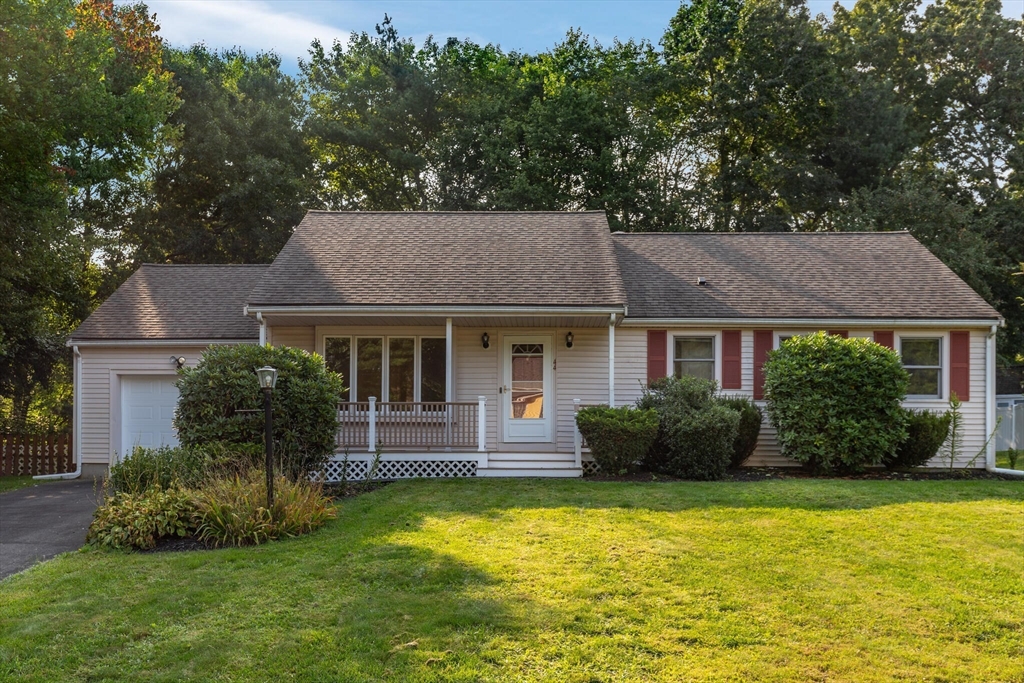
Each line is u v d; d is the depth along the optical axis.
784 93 29.02
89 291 24.61
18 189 15.25
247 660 4.72
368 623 5.27
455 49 35.50
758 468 13.68
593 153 27.34
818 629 5.12
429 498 10.16
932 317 13.87
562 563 6.62
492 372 14.60
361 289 13.27
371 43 32.78
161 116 19.47
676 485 10.88
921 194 24.38
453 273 13.93
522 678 4.42
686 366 14.56
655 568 6.43
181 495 8.11
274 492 8.27
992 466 13.66
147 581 6.32
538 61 33.72
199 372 10.56
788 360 12.65
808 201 28.73
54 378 22.23
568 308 12.82
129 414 15.27
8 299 16.34
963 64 31.27
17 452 16.08
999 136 30.33
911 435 13.00
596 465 12.87
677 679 4.41
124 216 26.09
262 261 27.84
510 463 13.02
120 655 4.81
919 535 7.58
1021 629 5.14
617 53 33.50
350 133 29.52
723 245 17.33
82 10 19.73
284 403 10.52
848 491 10.13
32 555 7.66
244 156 27.64
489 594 5.82
